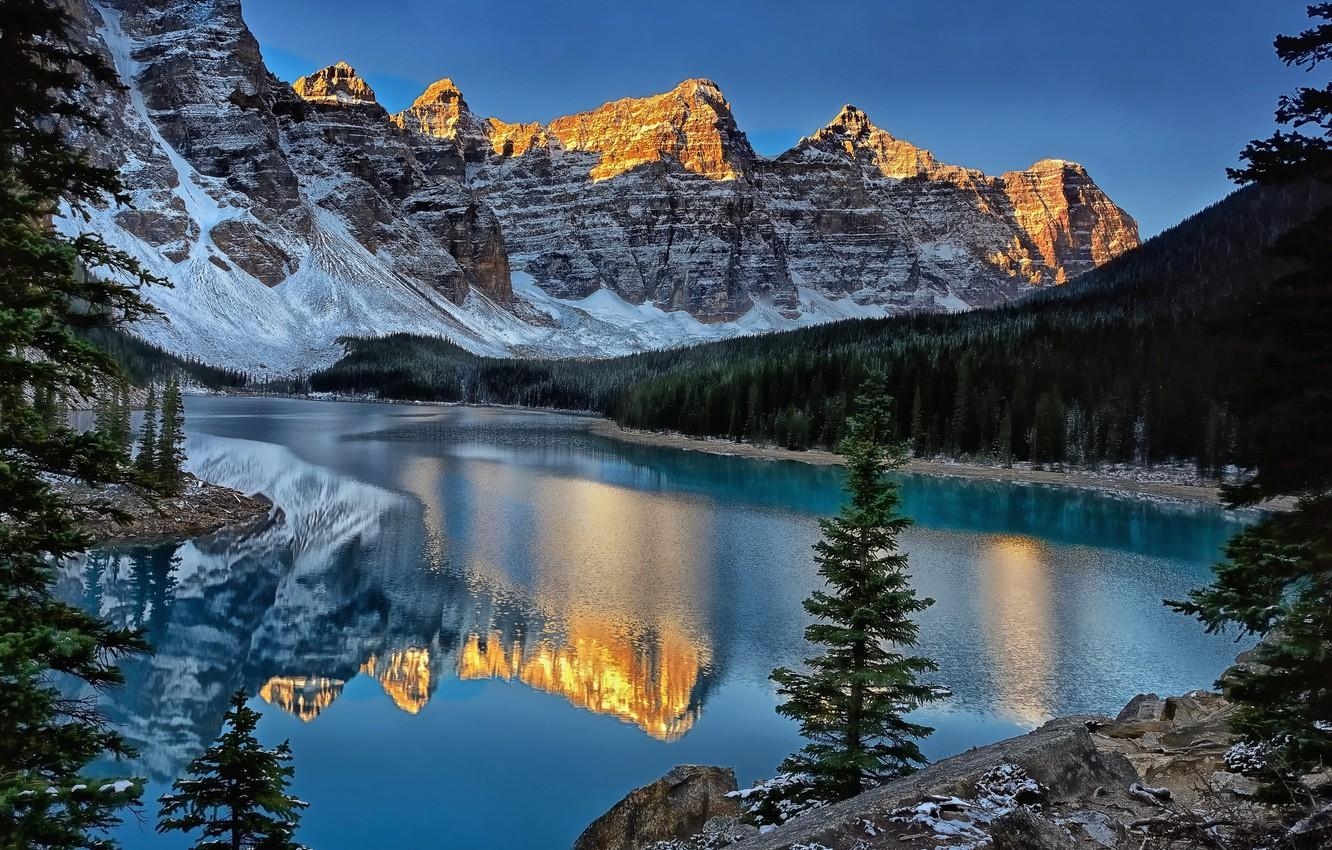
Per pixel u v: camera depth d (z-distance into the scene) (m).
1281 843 8.88
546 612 39.38
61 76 10.39
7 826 8.04
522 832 20.94
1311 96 9.86
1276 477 10.19
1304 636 10.58
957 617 40.03
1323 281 9.98
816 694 17.02
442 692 30.11
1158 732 17.66
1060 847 8.87
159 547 49.34
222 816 21.92
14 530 10.12
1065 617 40.25
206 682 31.11
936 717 28.52
